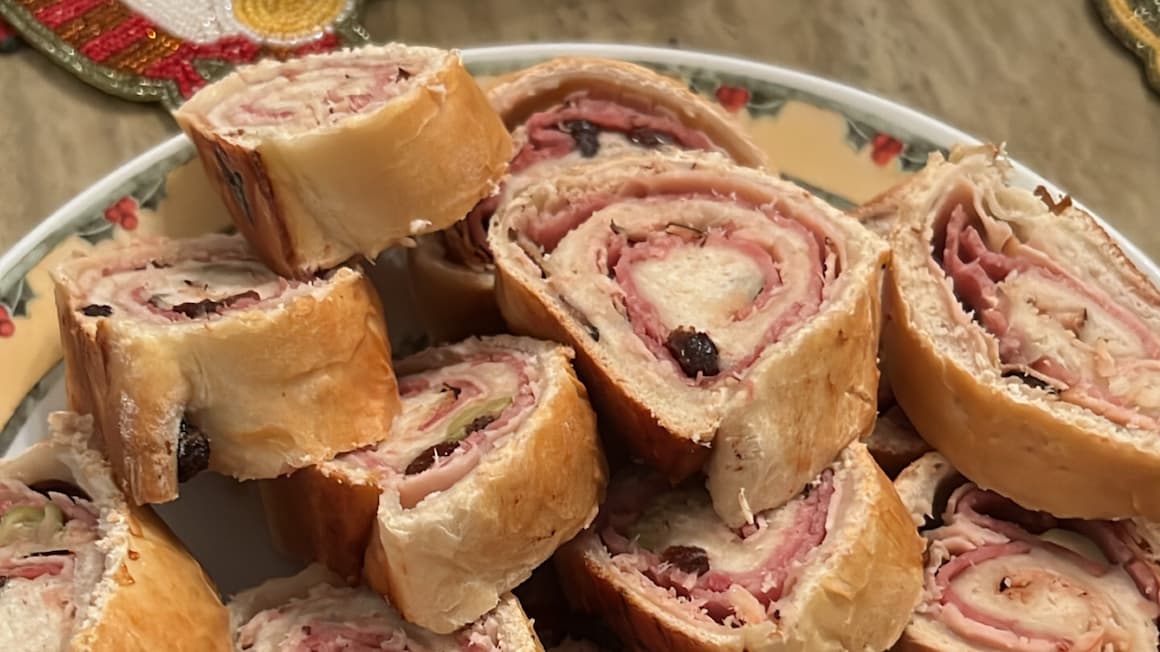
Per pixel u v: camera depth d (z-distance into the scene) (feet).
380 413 1.20
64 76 1.67
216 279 1.25
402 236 1.22
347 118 1.19
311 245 1.20
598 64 1.41
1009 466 1.24
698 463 1.21
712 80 1.48
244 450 1.16
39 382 1.28
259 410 1.15
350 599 1.22
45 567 1.13
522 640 1.16
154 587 1.11
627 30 1.83
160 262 1.25
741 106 1.47
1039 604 1.25
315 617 1.21
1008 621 1.24
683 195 1.32
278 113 1.24
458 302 1.34
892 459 1.31
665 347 1.24
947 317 1.28
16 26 1.68
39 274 1.30
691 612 1.19
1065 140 1.77
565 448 1.17
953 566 1.27
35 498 1.16
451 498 1.12
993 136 1.77
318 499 1.18
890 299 1.29
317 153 1.18
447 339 1.37
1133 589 1.26
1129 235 1.68
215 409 1.15
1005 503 1.29
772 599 1.19
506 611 1.17
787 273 1.26
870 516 1.19
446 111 1.22
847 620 1.17
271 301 1.17
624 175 1.31
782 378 1.18
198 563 1.18
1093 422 1.21
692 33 1.84
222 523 1.26
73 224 1.32
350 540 1.19
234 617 1.19
